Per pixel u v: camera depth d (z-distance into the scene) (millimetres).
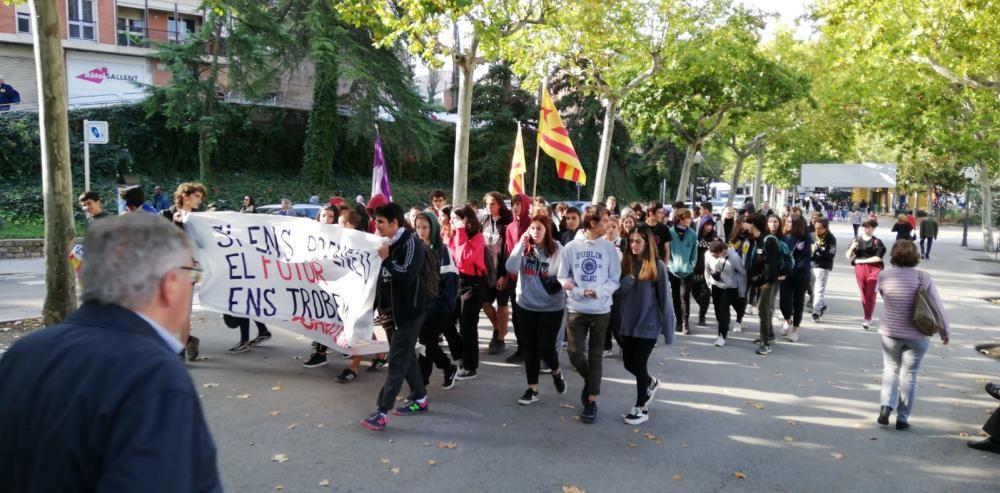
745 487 4715
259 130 34812
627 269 6043
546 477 4785
